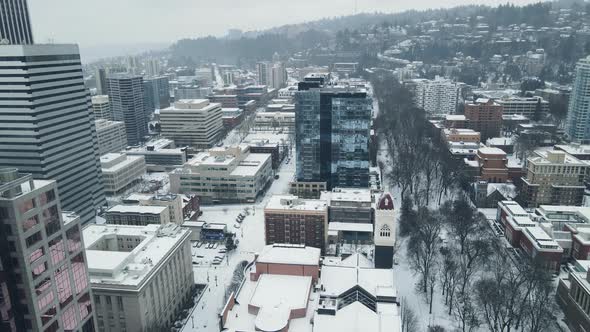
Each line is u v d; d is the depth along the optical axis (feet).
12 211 303.27
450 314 579.89
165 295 570.46
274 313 484.33
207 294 643.04
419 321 568.41
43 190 330.13
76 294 376.07
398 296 621.31
